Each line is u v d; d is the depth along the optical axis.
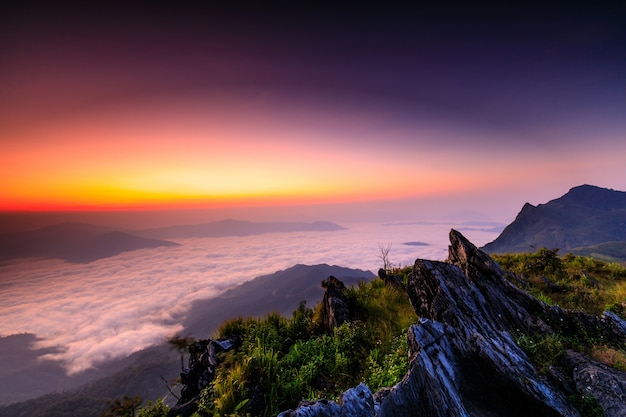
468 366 7.10
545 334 8.23
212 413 7.35
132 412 8.11
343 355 9.56
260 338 10.80
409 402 6.16
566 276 16.16
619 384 5.99
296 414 5.56
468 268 11.07
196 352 11.21
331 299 13.02
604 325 8.63
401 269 19.84
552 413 5.85
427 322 8.16
